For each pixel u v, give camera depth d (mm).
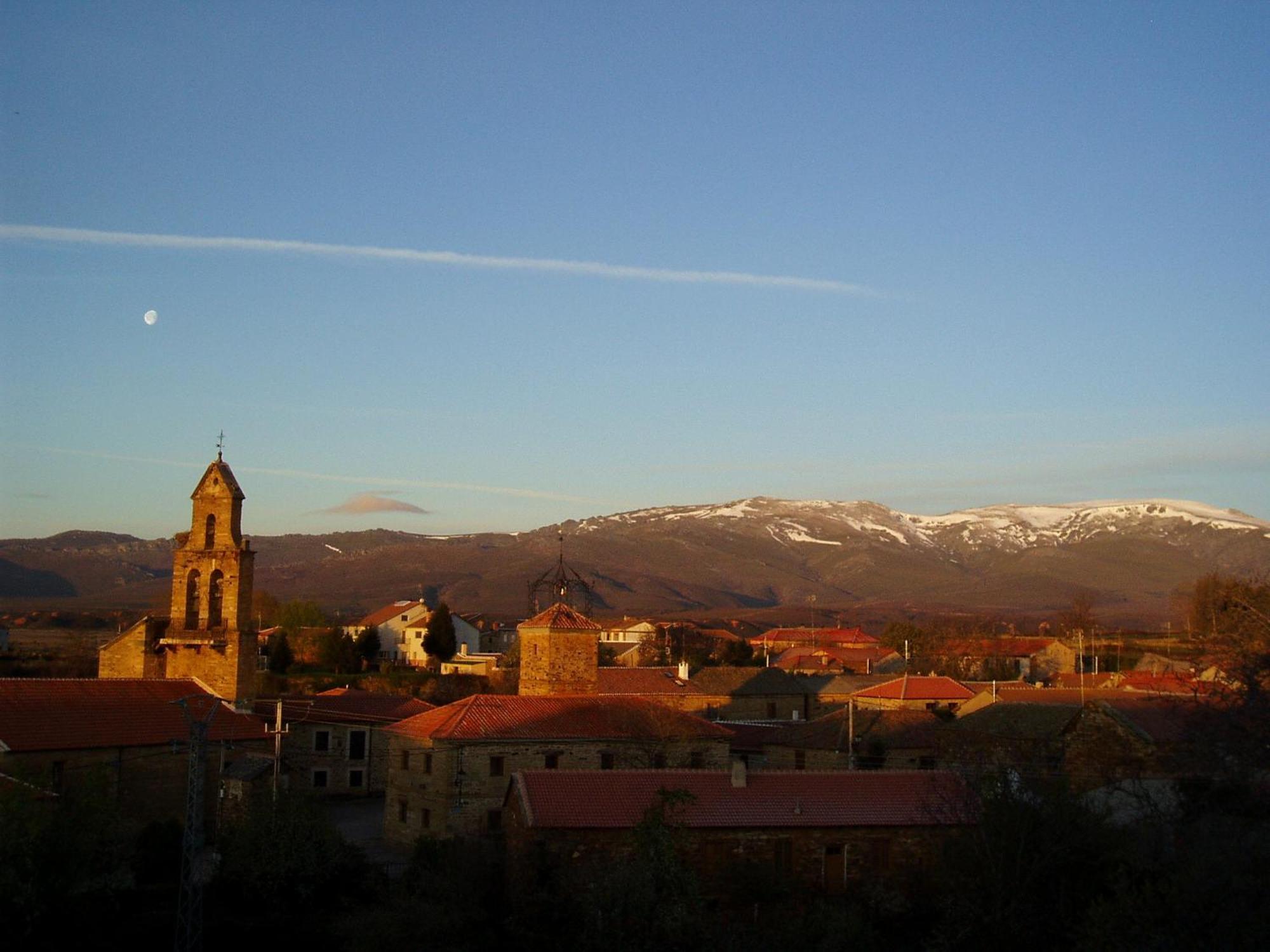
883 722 94625
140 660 91938
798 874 57250
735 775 59844
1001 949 49219
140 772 76125
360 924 54781
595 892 50969
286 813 64500
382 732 92625
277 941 57094
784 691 130250
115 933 56719
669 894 50750
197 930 54531
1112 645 192125
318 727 98062
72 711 75438
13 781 60062
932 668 180250
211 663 87812
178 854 68875
